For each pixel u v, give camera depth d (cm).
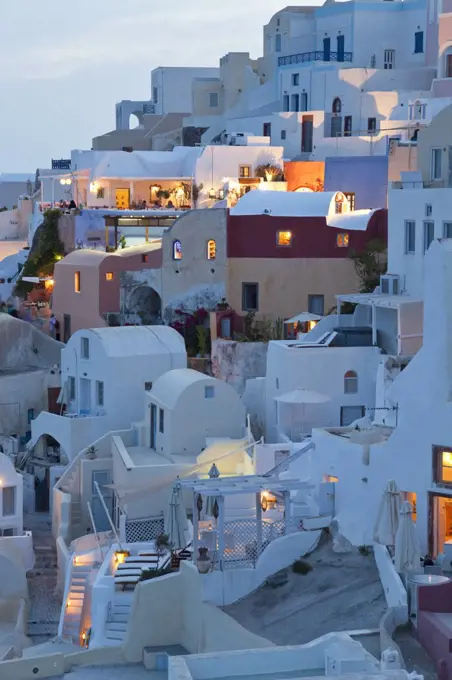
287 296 13750
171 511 9194
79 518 11975
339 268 13575
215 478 9288
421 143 11856
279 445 10512
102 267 14788
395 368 10775
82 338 12962
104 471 12069
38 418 13012
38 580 11300
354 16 18650
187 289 14125
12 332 14488
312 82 18125
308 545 8762
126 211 16050
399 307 11256
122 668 8475
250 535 8912
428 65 18225
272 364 11906
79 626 10088
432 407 8481
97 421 12575
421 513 8556
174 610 8688
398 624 7562
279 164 17088
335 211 13862
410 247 11612
